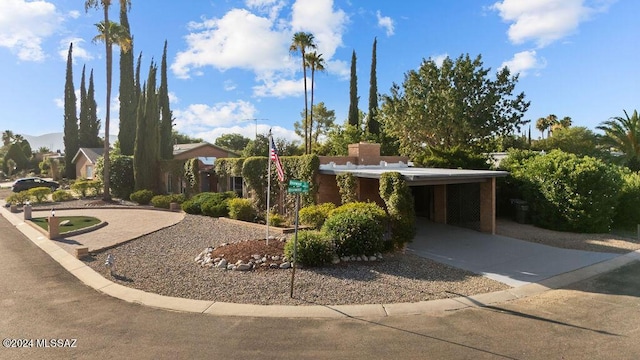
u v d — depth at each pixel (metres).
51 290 7.93
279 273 8.68
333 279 8.29
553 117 61.62
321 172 15.36
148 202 24.78
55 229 13.40
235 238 12.85
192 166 24.19
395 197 11.06
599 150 27.16
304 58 33.75
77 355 4.98
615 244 12.34
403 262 9.89
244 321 6.16
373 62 39.47
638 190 15.51
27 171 62.03
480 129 22.56
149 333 5.70
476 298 7.26
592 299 7.21
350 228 9.97
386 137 33.56
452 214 16.14
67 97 46.59
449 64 23.28
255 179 18.50
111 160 28.50
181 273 8.88
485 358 4.83
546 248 11.75
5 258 10.85
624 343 5.25
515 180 17.27
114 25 25.12
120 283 8.26
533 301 7.12
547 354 4.94
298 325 5.98
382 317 6.30
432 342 5.32
